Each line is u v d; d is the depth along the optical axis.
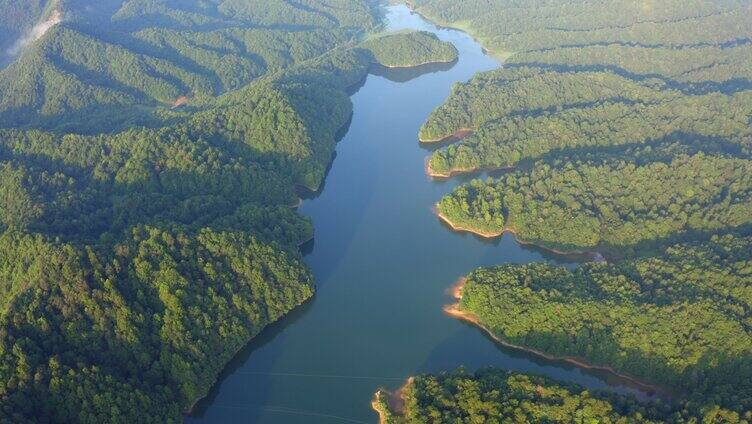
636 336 174.38
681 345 170.25
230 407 178.50
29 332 164.12
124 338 171.12
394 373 187.00
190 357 176.50
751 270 180.25
